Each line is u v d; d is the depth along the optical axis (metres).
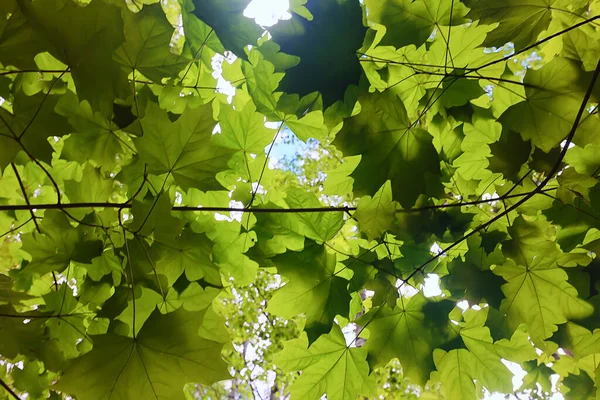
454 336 1.21
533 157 1.07
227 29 0.94
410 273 1.28
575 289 1.16
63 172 1.45
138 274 1.07
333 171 1.28
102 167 1.16
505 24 1.01
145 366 0.94
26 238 1.10
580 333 1.22
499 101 1.25
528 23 1.01
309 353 1.26
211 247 1.18
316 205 1.21
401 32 1.09
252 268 1.40
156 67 1.00
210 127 1.00
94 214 1.14
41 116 0.91
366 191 1.05
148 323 0.92
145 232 1.04
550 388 1.54
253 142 1.29
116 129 1.08
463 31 1.14
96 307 1.24
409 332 1.22
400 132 1.03
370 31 1.07
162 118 0.96
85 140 1.09
